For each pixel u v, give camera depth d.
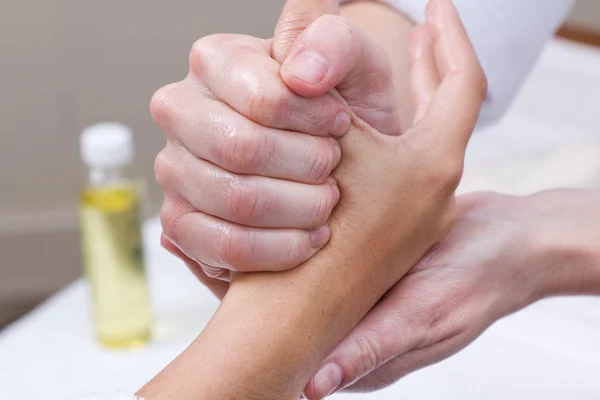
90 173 0.77
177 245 0.59
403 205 0.60
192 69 0.58
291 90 0.55
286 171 0.56
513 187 0.84
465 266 0.62
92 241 0.75
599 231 0.64
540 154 0.88
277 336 0.58
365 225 0.59
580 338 0.73
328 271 0.59
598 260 0.63
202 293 0.83
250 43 0.58
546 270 0.64
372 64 0.59
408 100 0.69
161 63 1.68
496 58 0.72
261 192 0.56
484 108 0.75
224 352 0.57
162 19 1.65
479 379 0.69
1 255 1.77
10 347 0.77
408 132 0.60
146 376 0.73
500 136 1.00
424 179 0.60
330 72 0.55
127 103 1.70
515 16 0.71
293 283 0.58
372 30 0.71
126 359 0.75
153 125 1.71
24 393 0.72
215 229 0.57
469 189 0.84
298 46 0.55
